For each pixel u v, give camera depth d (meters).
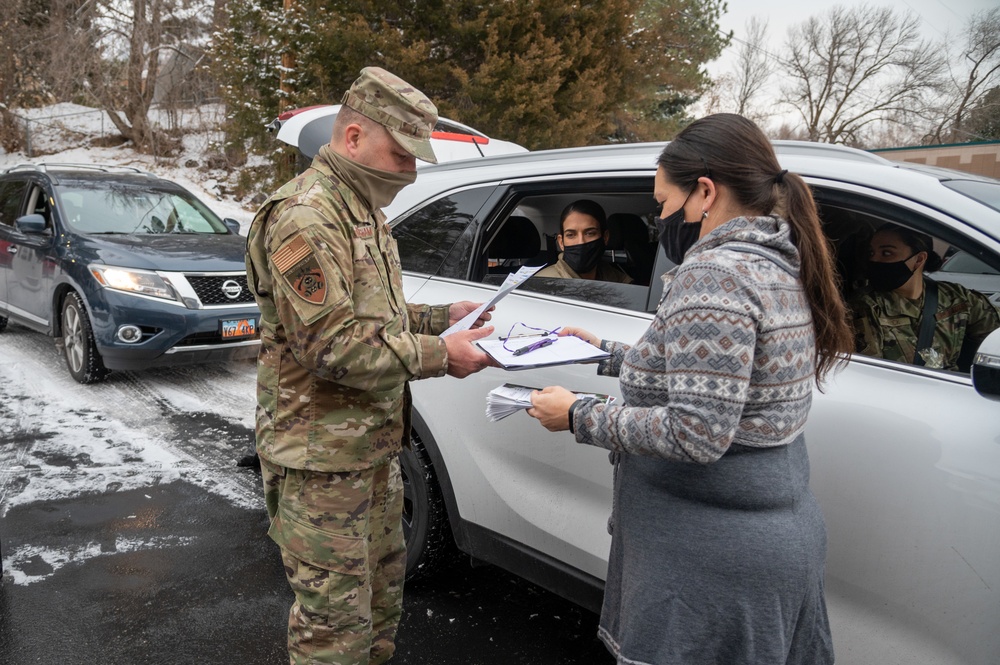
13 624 2.49
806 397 1.37
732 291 1.25
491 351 1.66
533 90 10.05
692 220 1.43
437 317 2.08
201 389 5.31
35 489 3.57
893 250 1.87
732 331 1.24
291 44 10.18
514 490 2.30
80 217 5.75
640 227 2.31
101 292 4.97
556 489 2.20
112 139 20.53
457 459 2.45
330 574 1.76
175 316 4.97
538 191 2.40
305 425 1.71
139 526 3.24
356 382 1.59
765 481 1.34
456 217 2.60
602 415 1.39
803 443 1.45
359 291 1.67
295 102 10.25
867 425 1.63
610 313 2.13
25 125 20.48
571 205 2.40
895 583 1.60
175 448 4.17
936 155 15.23
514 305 2.30
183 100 19.75
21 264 5.97
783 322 1.30
